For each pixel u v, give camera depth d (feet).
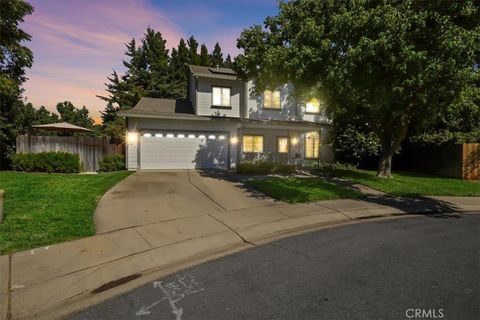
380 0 32.04
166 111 57.93
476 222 24.67
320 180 43.04
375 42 27.45
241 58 43.21
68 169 46.62
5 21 46.96
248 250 17.40
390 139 47.60
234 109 61.36
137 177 42.45
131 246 17.38
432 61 27.30
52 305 11.32
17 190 29.60
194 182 39.86
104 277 13.65
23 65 52.37
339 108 45.96
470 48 26.08
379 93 32.58
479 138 52.49
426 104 36.78
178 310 10.83
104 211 24.43
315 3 37.47
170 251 16.89
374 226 22.93
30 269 14.07
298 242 18.80
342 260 15.62
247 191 34.91
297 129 61.93
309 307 10.91
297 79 37.50
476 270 14.33
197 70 60.64
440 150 54.19
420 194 36.32
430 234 20.70
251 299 11.56
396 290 12.23
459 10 28.89
